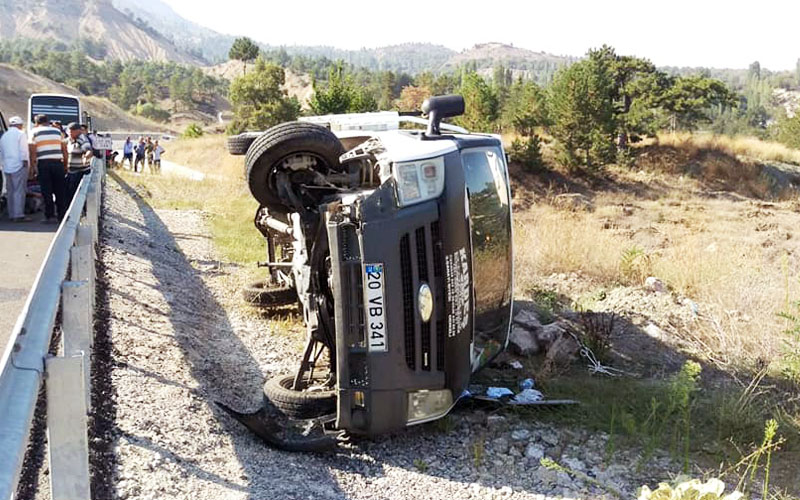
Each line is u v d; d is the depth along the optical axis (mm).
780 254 16812
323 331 6039
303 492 4859
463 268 5812
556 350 7922
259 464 5156
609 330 8586
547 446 6070
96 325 6738
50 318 3670
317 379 6402
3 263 9977
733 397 6801
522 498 5230
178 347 7055
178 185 23422
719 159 39531
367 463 5605
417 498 5125
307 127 6445
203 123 187250
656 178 37500
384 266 5410
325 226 5855
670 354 8555
